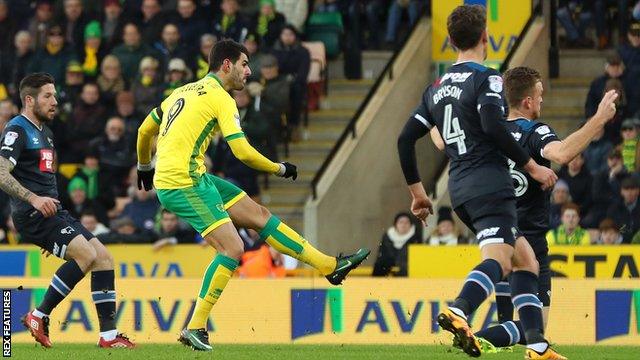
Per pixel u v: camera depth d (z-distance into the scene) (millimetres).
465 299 24312
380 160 56812
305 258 30719
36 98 32531
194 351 30453
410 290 37938
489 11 49281
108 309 32500
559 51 59625
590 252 42219
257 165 29453
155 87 56844
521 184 27766
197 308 29969
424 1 61156
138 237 49500
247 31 57531
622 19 58781
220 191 30875
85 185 54812
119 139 55719
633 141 50438
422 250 43375
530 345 26016
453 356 29859
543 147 26984
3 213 53438
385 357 29719
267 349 33031
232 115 29609
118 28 59938
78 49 60281
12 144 32000
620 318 37375
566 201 48750
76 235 32375
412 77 57875
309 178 58031
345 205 55750
